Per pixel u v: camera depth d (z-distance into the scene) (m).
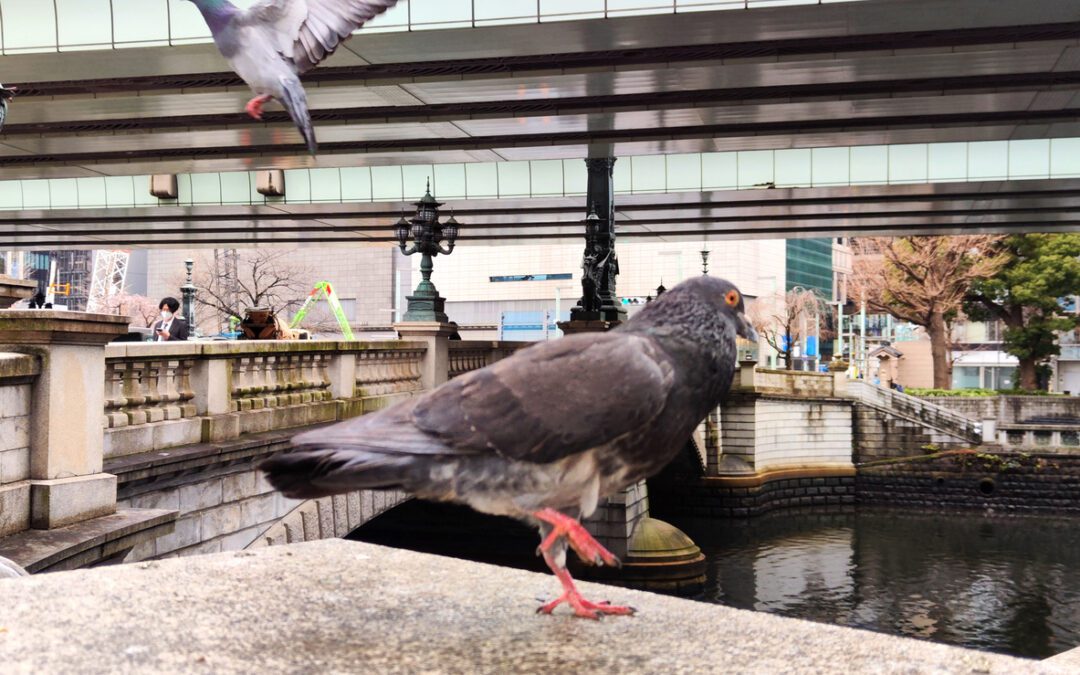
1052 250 52.19
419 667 2.35
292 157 29.48
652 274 82.25
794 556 32.91
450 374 20.28
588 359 2.47
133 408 10.29
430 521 24.23
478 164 37.88
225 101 22.72
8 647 2.42
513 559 23.61
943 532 38.50
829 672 2.33
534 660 2.41
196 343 11.21
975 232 43.75
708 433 39.00
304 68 2.60
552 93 22.12
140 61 19.77
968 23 17.52
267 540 12.12
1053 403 51.03
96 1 19.02
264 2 2.60
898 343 89.31
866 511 43.94
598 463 2.49
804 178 34.31
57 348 7.75
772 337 73.19
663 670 2.34
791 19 17.48
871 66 19.72
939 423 45.09
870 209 38.22
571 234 46.66
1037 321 52.81
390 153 28.23
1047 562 32.62
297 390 14.14
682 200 36.53
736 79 21.00
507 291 89.38
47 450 7.67
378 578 3.21
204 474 10.79
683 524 38.34
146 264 106.56
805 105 22.73
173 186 39.78
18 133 26.75
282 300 76.94
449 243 19.33
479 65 20.77
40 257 97.19
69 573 3.21
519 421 2.40
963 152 32.91
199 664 2.34
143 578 3.16
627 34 18.38
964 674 2.31
